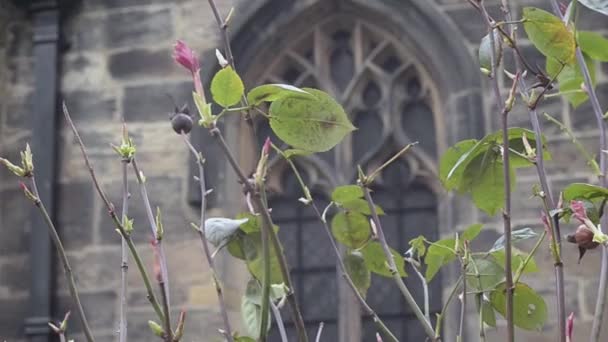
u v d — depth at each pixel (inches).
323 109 183.5
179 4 520.4
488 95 486.0
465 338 450.6
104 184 495.8
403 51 515.5
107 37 521.0
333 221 230.2
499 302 217.0
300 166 512.4
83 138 505.0
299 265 498.3
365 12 516.4
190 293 470.9
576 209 172.7
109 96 510.9
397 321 481.4
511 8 490.0
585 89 218.5
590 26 485.7
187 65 171.8
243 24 516.4
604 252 181.3
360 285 228.2
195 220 482.6
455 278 462.6
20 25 530.6
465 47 495.8
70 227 491.8
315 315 489.4
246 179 170.1
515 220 456.4
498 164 214.8
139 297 475.5
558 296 177.9
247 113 179.8
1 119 515.8
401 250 493.7
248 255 202.4
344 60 525.7
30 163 181.0
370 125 514.6
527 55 475.8
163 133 500.1
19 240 495.2
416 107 511.5
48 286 478.9
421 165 502.6
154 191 489.4
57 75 514.6
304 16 518.9
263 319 172.6
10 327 484.4
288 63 524.7
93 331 474.0
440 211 489.4
